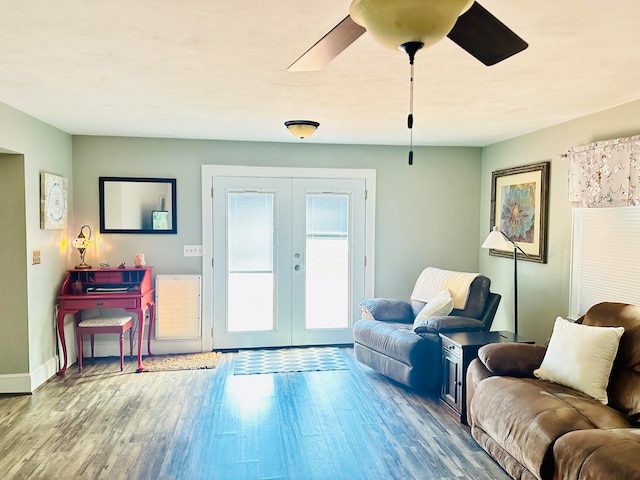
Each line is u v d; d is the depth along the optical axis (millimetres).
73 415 3250
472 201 5277
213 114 3590
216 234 4801
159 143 4660
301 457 2693
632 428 2182
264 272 4926
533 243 4270
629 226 3240
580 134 3693
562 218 3916
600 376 2521
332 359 4590
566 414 2256
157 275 4703
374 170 5074
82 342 4355
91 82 2736
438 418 3248
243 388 3797
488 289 4039
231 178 4805
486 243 4172
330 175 4988
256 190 4859
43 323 3893
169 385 3855
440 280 4414
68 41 2078
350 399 3582
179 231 4742
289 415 3275
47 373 3939
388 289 5172
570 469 1999
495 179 4938
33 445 2814
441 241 5238
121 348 4203
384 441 2895
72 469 2545
